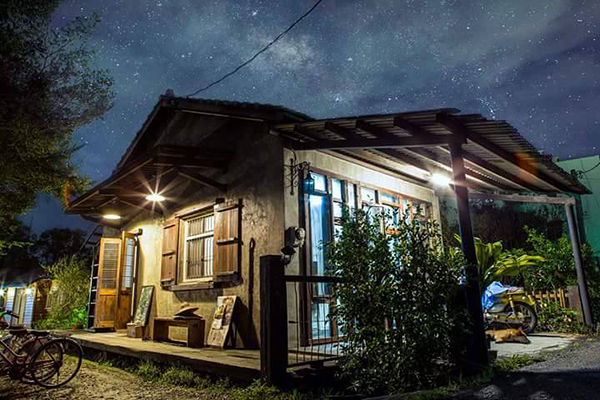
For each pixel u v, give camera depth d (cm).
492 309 704
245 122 711
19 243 888
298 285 595
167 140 942
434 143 501
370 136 591
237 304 644
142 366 584
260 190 651
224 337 607
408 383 383
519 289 719
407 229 433
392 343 393
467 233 460
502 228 1509
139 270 963
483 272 582
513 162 596
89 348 797
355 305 410
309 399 384
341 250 438
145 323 814
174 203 864
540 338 659
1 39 513
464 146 554
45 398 468
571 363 434
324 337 612
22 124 542
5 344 524
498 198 872
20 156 602
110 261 986
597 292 837
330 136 604
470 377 396
